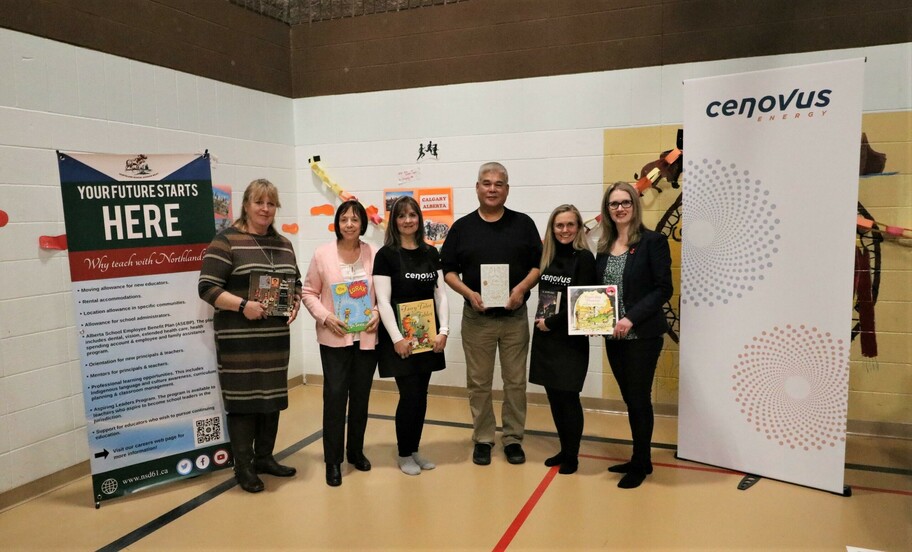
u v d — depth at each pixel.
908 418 3.69
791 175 2.95
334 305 3.10
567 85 4.21
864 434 3.78
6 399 3.00
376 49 4.68
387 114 4.69
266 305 3.01
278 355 3.10
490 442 3.46
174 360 3.15
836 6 3.63
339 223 3.12
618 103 4.11
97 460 2.94
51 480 3.21
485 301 3.26
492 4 4.35
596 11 4.11
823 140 2.86
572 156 4.24
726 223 3.14
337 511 2.88
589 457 3.50
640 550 2.48
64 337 3.28
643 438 3.09
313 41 4.88
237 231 3.06
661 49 3.99
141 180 3.02
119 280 2.96
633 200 3.07
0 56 2.96
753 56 3.80
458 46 4.45
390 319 3.13
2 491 2.97
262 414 3.28
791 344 3.02
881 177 3.62
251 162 4.59
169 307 3.12
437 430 4.00
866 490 2.99
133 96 3.67
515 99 4.34
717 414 3.27
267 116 4.73
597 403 4.37
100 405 2.94
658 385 4.20
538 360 3.24
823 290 2.91
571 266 3.16
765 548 2.48
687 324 3.32
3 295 2.99
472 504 2.92
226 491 3.13
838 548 2.47
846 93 2.78
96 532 2.72
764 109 2.99
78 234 2.84
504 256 3.28
